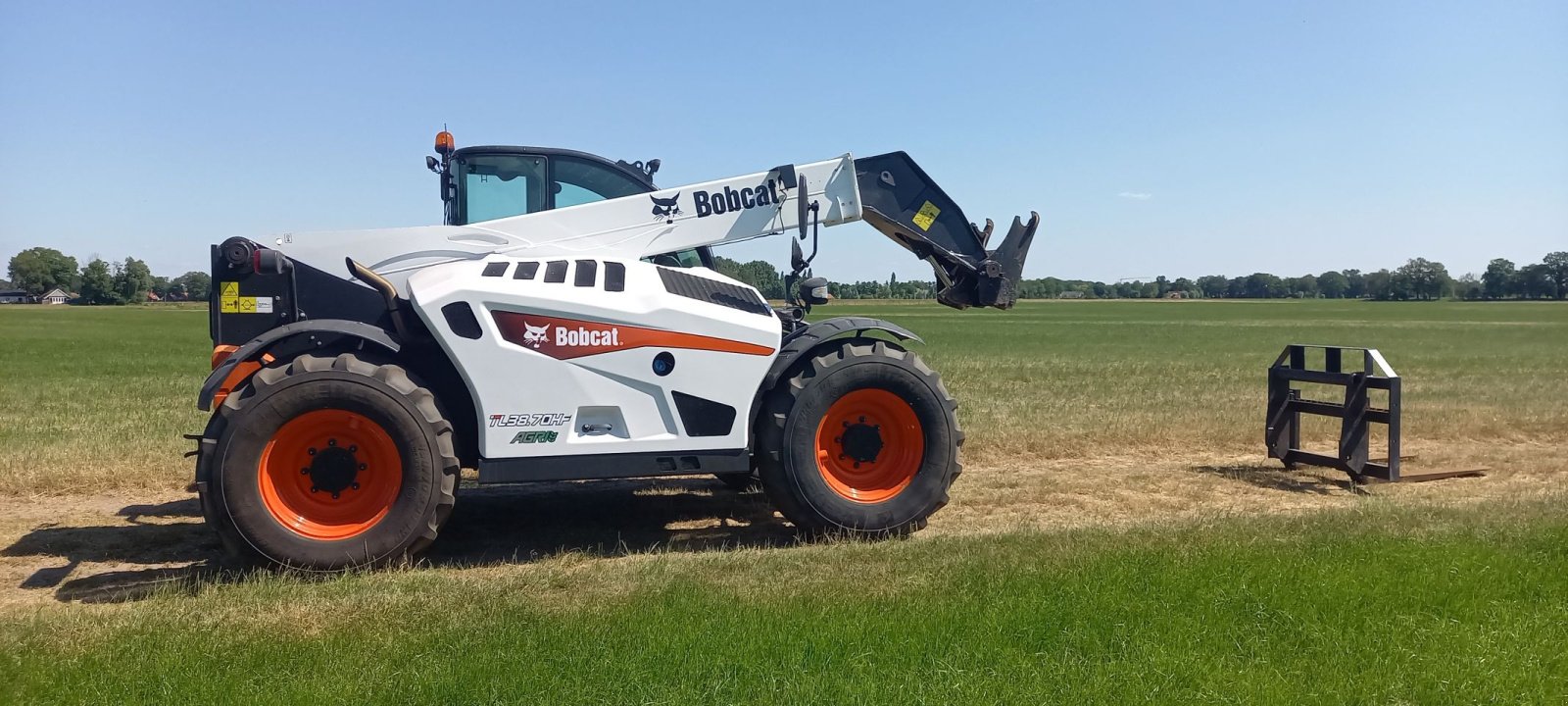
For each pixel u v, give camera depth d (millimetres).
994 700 3475
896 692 3514
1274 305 108625
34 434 10039
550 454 5645
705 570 5098
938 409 6238
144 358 24156
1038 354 27281
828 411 6156
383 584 4941
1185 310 90250
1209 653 3902
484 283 5543
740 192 6652
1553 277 127438
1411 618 4277
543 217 6309
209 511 5188
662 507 7305
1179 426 10664
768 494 6227
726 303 6055
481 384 5516
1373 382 8039
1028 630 4070
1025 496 7594
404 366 5836
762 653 3834
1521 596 4590
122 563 5711
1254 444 10000
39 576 5445
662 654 3820
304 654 3883
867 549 5508
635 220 6469
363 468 5453
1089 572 4816
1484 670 3793
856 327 6277
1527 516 6086
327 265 6004
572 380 5645
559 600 4586
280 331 5453
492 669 3688
